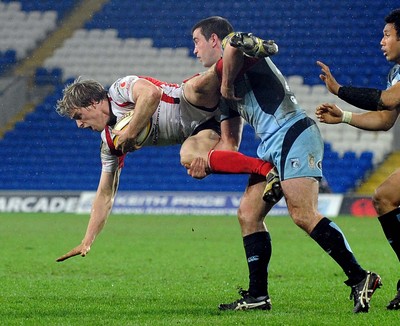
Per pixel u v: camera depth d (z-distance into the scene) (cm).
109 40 11406
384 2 11119
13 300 2914
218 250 5194
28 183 10138
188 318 2400
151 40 11362
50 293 3142
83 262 4481
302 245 5528
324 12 11138
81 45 11375
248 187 2602
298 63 10838
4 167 10262
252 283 2602
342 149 9875
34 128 10538
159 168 9888
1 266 4259
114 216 8531
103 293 3148
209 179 9706
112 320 2358
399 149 9831
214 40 2778
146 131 2577
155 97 2455
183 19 11456
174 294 3122
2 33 11500
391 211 2581
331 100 10519
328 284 3478
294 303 2816
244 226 2603
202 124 2644
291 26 11112
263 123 2472
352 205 8612
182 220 7988
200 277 3791
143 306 2730
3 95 10719
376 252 5066
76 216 8450
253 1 11381
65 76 11119
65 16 11638
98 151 10250
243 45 2325
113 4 11619
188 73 11106
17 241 5781
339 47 10869
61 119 10550
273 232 6600
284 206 8669
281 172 2433
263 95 2464
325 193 8844
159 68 11181
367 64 10719
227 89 2455
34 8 11712
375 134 9938
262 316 2412
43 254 4919
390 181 2581
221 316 2447
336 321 2291
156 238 6075
